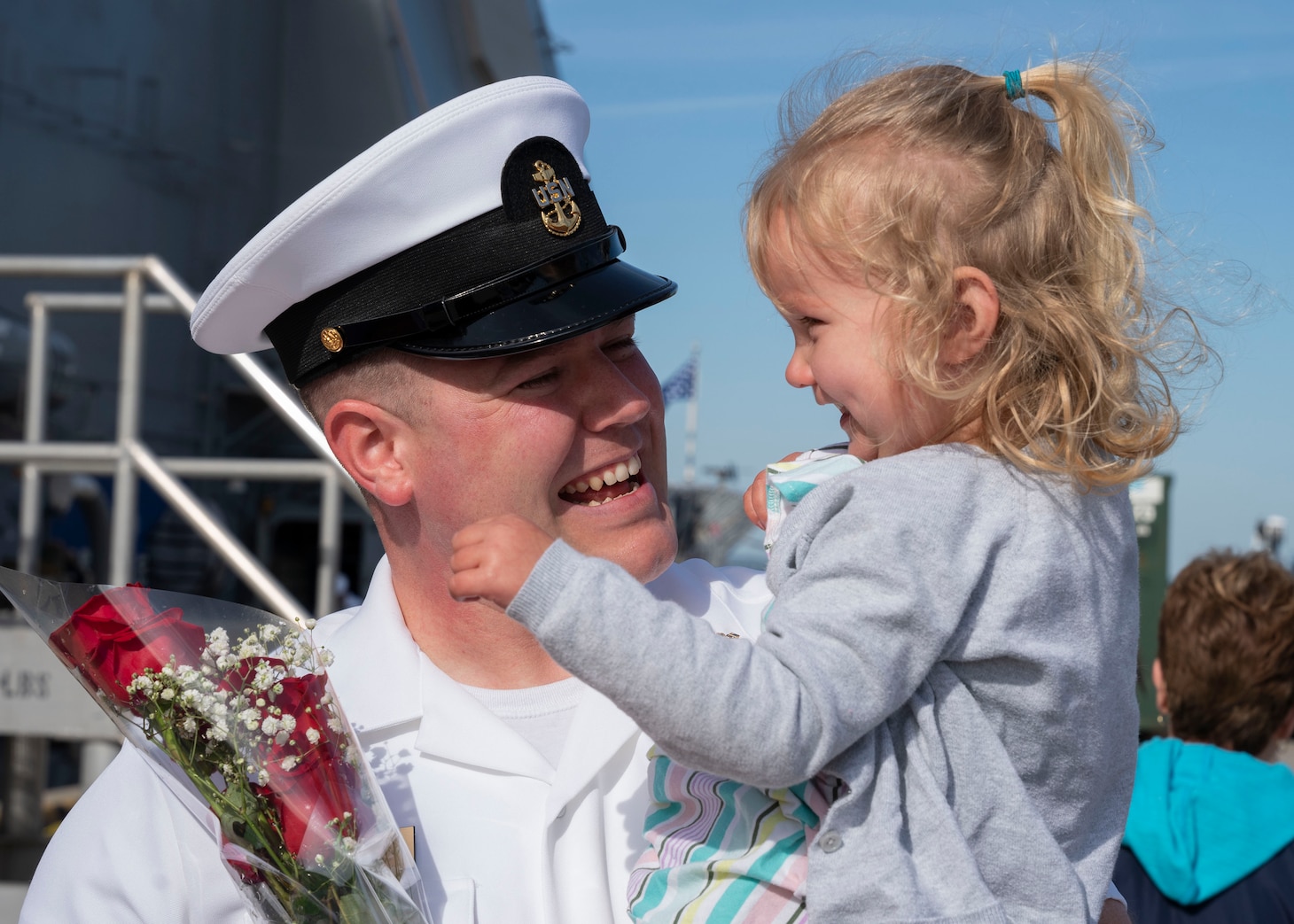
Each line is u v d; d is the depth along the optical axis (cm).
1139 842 231
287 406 278
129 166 798
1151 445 124
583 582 112
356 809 131
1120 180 132
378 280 151
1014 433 124
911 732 120
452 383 146
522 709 158
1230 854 224
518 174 151
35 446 348
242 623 137
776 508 142
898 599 113
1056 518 121
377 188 147
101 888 145
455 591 116
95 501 681
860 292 125
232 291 156
